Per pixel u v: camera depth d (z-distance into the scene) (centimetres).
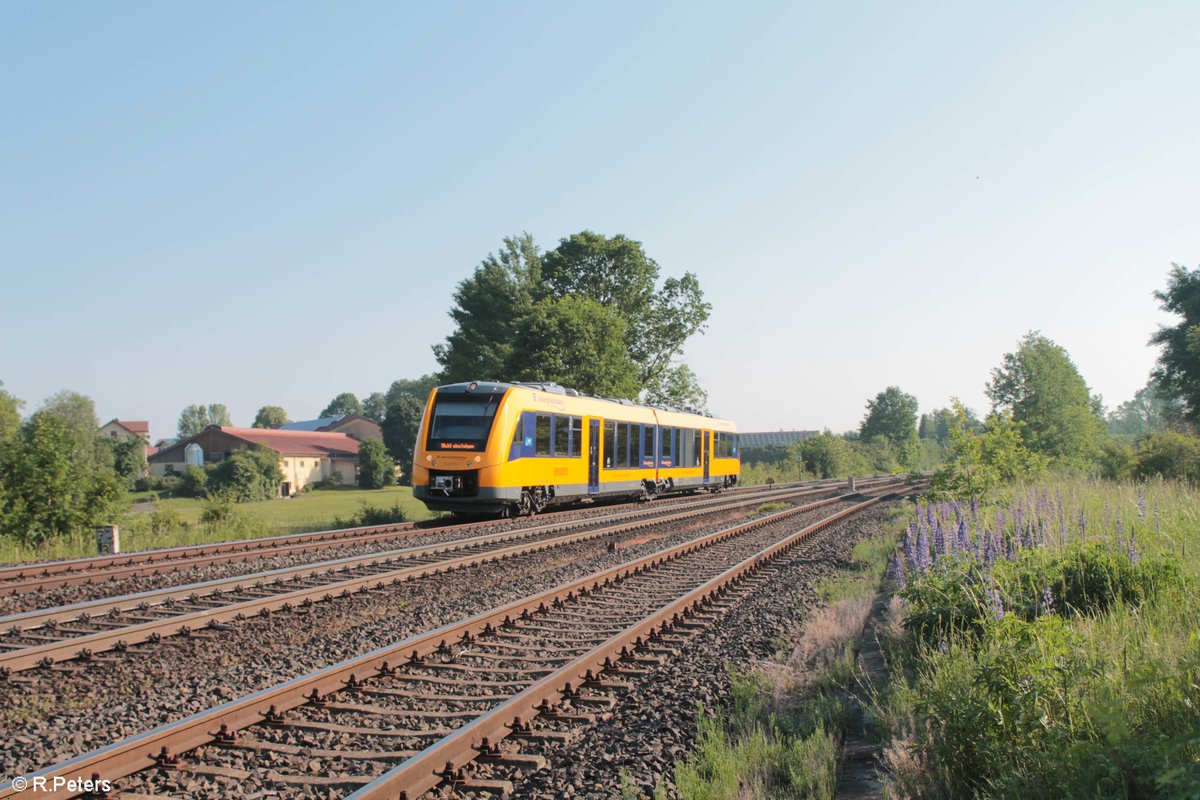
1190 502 1366
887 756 538
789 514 2717
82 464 2084
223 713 618
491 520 2350
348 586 1209
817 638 918
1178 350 5031
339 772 557
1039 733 476
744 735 621
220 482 7312
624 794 501
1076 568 856
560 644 926
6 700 715
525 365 4334
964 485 1872
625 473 3023
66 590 1242
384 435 10506
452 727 643
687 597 1133
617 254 5734
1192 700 468
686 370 5978
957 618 779
